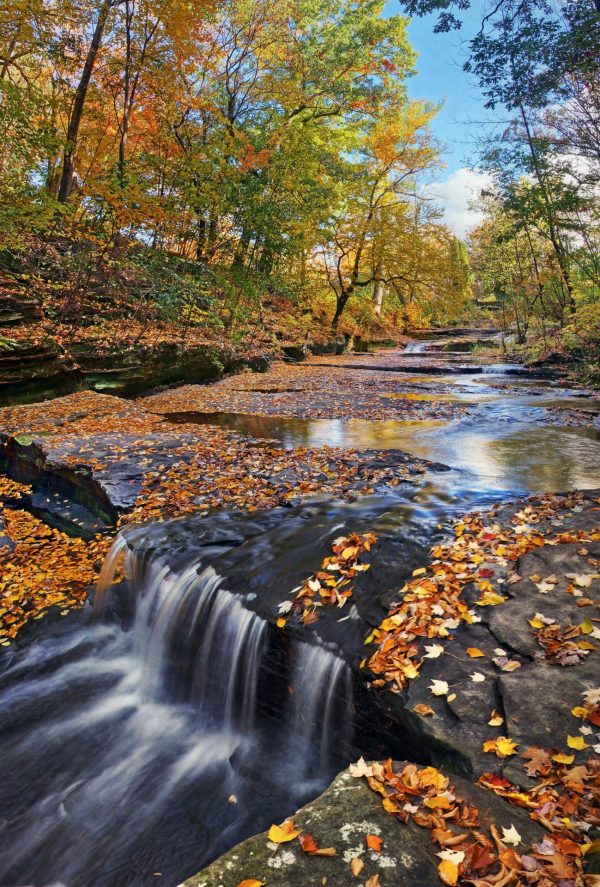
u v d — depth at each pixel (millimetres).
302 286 26781
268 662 3605
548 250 24719
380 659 3014
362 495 5961
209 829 3018
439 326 48344
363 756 3045
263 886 1664
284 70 21422
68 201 13602
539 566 3699
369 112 24984
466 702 2607
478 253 30781
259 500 6047
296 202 19859
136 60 14664
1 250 12008
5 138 10961
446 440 9109
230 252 17016
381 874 1693
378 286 41812
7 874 2873
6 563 5984
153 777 3451
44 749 3736
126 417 10180
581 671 2682
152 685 4469
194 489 6406
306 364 24031
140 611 4762
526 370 20578
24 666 4641
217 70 19219
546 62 10133
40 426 9086
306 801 3074
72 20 12539
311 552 4371
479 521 4625
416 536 4414
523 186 19234
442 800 1991
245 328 19156
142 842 2980
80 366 12555
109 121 17359
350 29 22031
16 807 3275
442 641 3084
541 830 1853
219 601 4047
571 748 2230
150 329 15672
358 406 12805
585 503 4914
